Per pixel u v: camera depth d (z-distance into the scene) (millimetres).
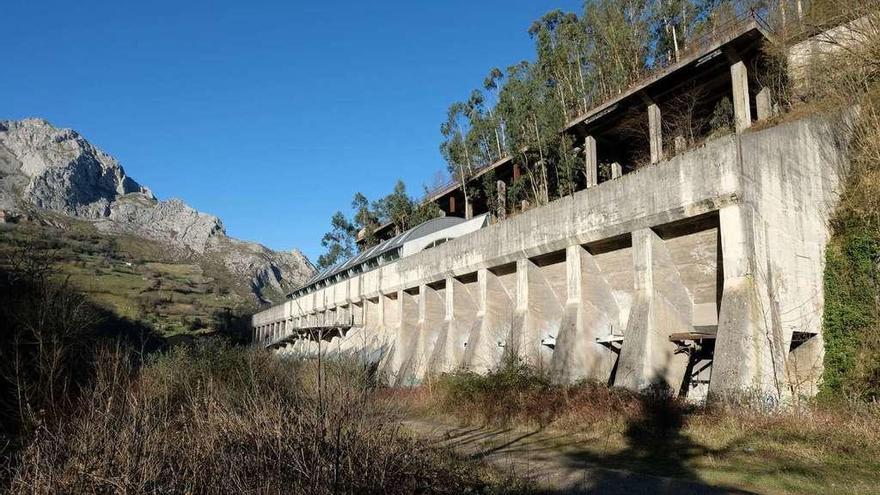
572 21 40719
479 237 30203
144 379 10852
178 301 105875
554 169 36750
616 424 16000
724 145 17875
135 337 58906
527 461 13125
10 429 10773
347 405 7984
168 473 7379
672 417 15750
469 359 28516
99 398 8430
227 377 14469
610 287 24000
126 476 6754
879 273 17844
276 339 63969
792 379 17453
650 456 13305
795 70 26328
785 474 11180
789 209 18641
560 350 22969
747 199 17406
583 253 23641
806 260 18797
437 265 34219
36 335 15594
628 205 21156
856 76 22250
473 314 32656
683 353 20219
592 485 10852
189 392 11188
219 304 114562
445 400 21219
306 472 6945
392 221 60062
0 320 20047
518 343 25422
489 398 19562
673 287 20766
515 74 38250
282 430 7695
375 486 7391
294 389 9406
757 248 17281
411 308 38594
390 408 9656
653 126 29453
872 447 12461
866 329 17625
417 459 8961
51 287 25578
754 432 14016
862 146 20312
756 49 26797
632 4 36938
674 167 19422
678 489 10477
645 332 19531
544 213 25453
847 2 24172
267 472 7070
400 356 37281
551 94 35688
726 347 16625
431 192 53906
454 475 9883
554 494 10312
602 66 37469
